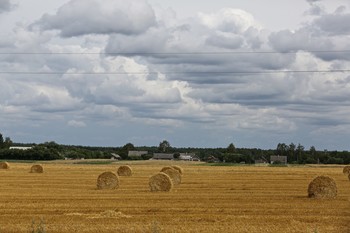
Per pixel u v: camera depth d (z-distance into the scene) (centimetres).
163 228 3127
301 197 4988
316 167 14675
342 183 7044
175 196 4984
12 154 19600
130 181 7212
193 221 3416
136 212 3838
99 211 3888
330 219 3547
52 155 19788
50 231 3039
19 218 3528
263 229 3122
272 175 9131
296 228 3166
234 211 3916
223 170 11319
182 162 18888
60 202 4444
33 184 6606
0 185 6406
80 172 9688
